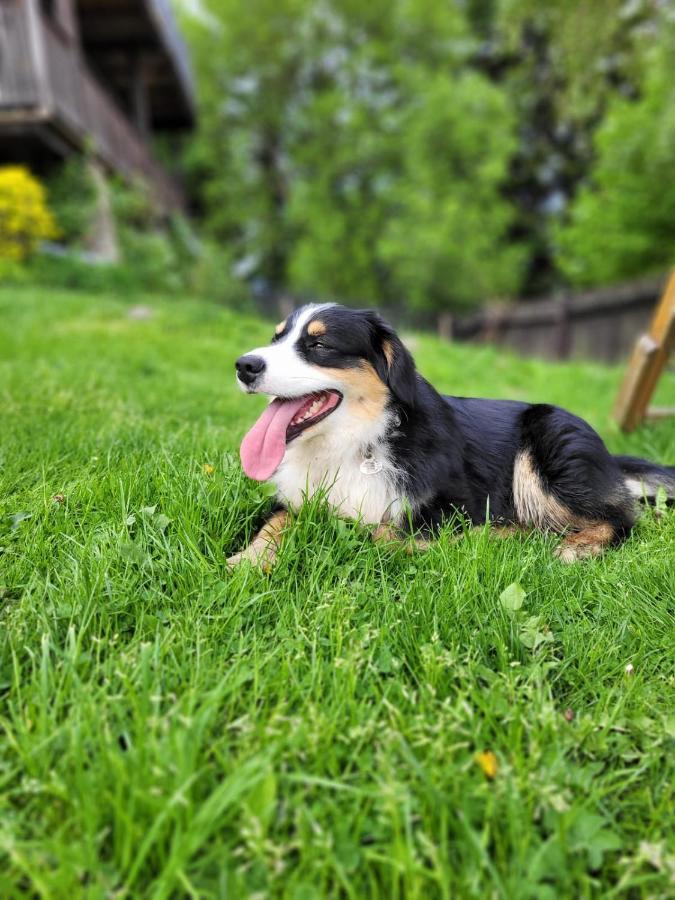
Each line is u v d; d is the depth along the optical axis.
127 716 0.53
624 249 4.29
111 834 0.45
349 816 0.46
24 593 0.68
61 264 3.83
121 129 4.93
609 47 4.98
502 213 6.57
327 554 0.74
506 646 0.64
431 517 0.87
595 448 0.96
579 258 5.14
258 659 0.59
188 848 0.42
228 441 1.14
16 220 3.49
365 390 0.87
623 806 0.51
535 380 2.81
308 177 8.05
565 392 2.43
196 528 0.77
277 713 0.53
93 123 4.24
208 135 8.52
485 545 0.78
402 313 6.65
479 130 6.44
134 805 0.45
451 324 6.35
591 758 0.54
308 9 7.86
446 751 0.51
